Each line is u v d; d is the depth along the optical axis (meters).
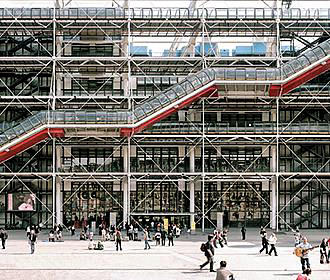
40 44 42.31
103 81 46.75
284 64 40.62
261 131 42.22
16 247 32.53
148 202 46.00
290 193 46.34
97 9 42.91
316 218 46.44
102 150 46.25
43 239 37.25
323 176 44.91
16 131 38.69
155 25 44.00
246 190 46.66
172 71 47.09
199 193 46.59
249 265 25.05
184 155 46.03
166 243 34.78
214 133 42.12
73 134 40.69
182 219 45.88
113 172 42.91
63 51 46.34
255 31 45.09
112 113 39.25
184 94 39.75
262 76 39.88
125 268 24.33
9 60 41.97
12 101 42.38
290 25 44.03
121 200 45.97
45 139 41.31
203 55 42.06
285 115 47.09
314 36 45.19
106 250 31.05
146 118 39.41
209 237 23.58
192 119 46.97
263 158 46.19
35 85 46.38
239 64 47.53
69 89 46.22
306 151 46.81
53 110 39.25
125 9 42.88
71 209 45.81
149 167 45.19
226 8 43.03
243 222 46.41
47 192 45.84
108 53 46.78
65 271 23.55
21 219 45.62
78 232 42.34
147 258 27.61
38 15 42.53
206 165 46.38
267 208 46.50
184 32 45.75
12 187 45.81
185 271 23.38
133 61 42.62
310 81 46.97
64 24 43.31
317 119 47.12
